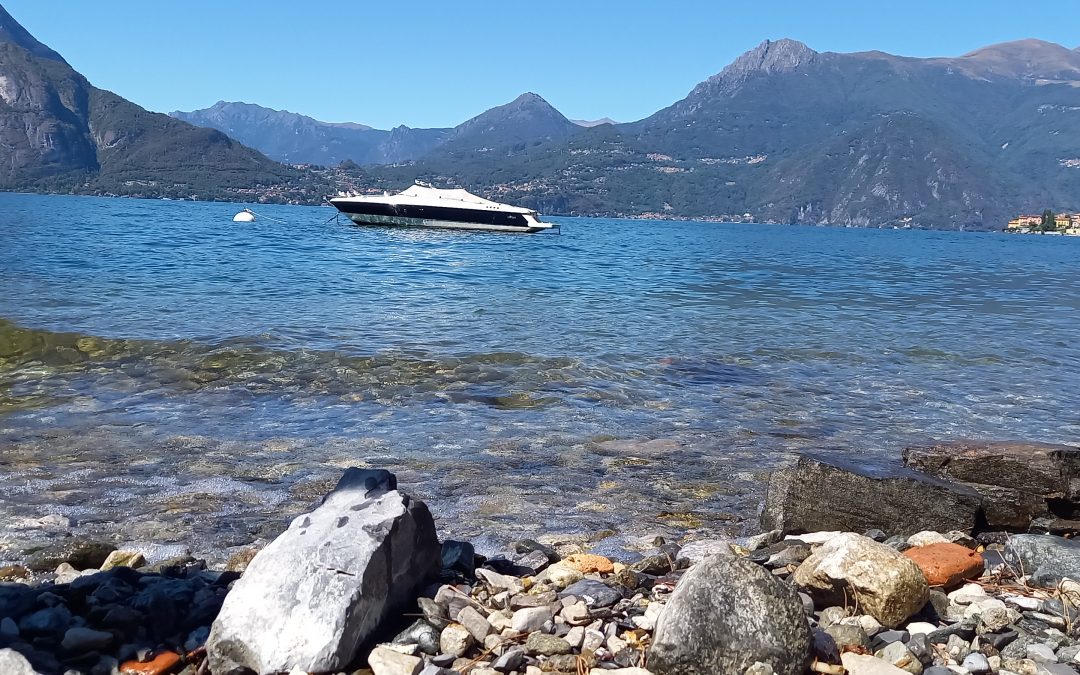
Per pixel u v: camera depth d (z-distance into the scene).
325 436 8.70
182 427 8.85
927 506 6.51
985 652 4.20
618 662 3.97
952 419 10.44
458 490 7.15
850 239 124.19
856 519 6.41
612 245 62.97
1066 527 6.70
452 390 11.02
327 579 3.98
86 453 7.82
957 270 45.84
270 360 12.30
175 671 3.90
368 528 4.26
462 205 70.19
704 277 32.69
